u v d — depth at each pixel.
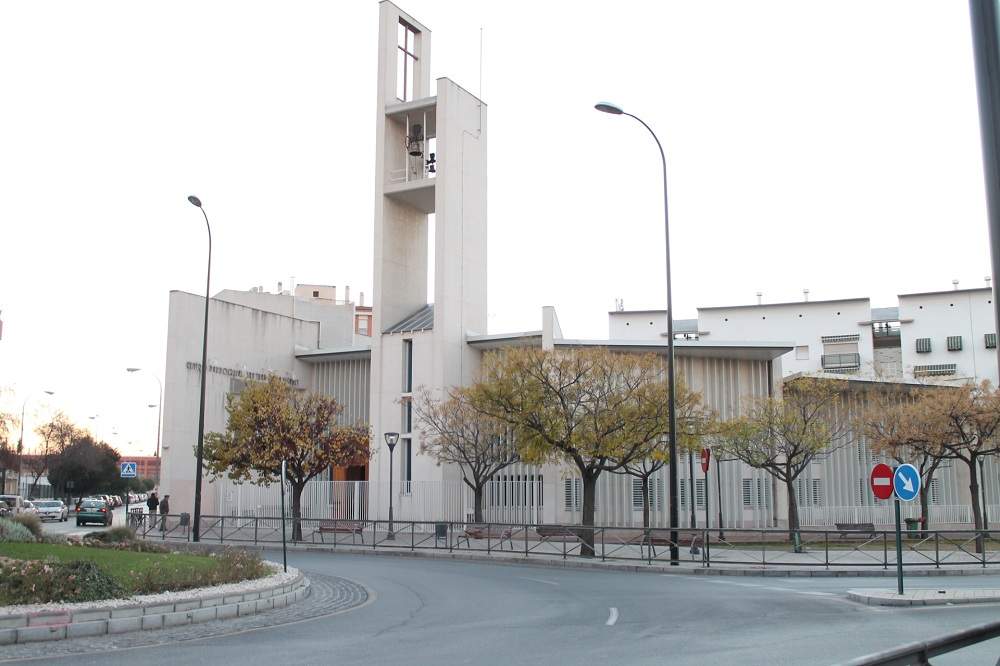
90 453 76.06
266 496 42.72
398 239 45.00
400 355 42.62
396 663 9.55
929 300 65.88
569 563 24.48
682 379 31.59
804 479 42.97
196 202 32.12
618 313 75.50
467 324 42.69
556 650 10.44
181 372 43.19
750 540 30.92
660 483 40.31
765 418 33.94
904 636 11.38
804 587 18.58
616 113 24.75
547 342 39.09
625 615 13.88
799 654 10.01
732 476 41.28
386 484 40.91
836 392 37.12
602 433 28.72
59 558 15.55
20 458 67.12
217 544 30.91
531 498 38.56
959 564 23.17
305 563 25.03
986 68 5.34
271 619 13.48
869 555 24.75
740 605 15.16
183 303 43.59
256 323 47.75
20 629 10.73
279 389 36.25
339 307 60.47
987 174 5.25
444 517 39.19
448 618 13.70
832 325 67.50
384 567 23.80
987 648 9.53
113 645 10.80
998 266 5.13
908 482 16.03
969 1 5.50
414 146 43.81
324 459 35.41
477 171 44.28
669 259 25.05
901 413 34.94
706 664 9.38
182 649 10.54
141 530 36.38
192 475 43.31
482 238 44.31
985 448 39.06
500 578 20.73
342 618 13.71
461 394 36.12
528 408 29.31
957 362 64.25
